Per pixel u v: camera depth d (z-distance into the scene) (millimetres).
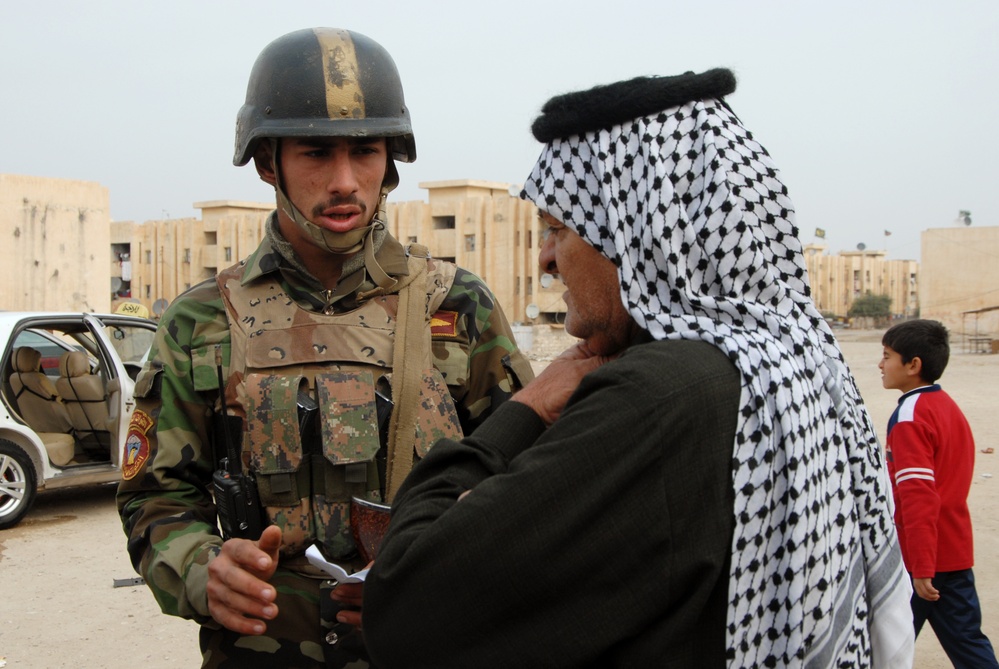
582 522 1024
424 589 1080
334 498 1856
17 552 5988
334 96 1865
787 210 1189
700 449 1028
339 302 2021
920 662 3992
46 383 7359
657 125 1159
